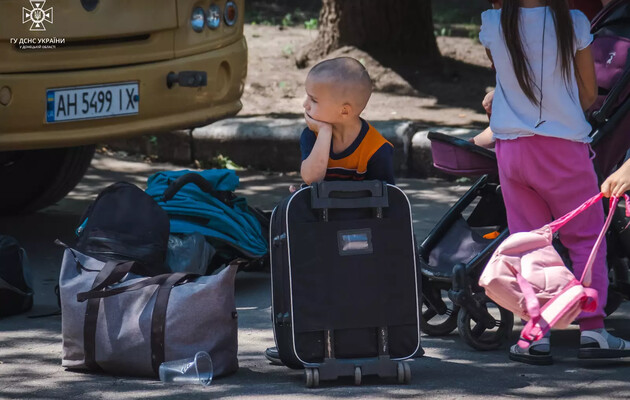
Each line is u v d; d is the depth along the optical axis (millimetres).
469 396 12070
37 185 21641
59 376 13031
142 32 18438
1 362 13641
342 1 35344
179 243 15898
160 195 17172
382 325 12242
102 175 26141
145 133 18844
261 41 40344
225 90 20297
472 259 13789
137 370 12797
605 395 12125
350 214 12203
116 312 12844
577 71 12820
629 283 14766
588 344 13234
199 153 27484
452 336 14719
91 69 17984
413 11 35250
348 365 12227
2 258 15523
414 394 12133
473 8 49844
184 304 12586
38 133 17531
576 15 12781
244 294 16922
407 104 31906
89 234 14414
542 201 13398
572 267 13742
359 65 12078
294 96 32750
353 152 12336
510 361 13523
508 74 12914
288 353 12297
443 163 14695
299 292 12031
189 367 12539
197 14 19438
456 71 34812
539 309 10734
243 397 12070
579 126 12867
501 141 13188
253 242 17453
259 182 25562
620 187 11672
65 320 13070
